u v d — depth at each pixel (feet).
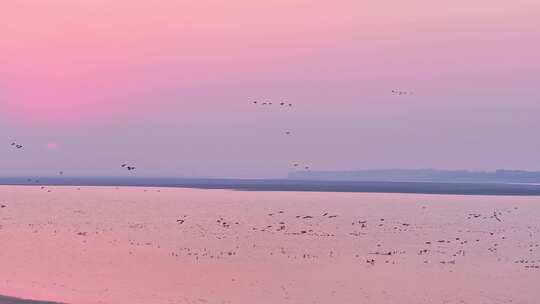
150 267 226.99
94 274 211.20
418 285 200.75
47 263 232.32
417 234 356.79
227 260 246.47
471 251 285.64
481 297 184.14
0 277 201.36
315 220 449.89
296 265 236.63
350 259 253.24
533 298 183.73
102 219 430.20
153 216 465.47
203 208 581.53
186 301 173.58
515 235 360.69
